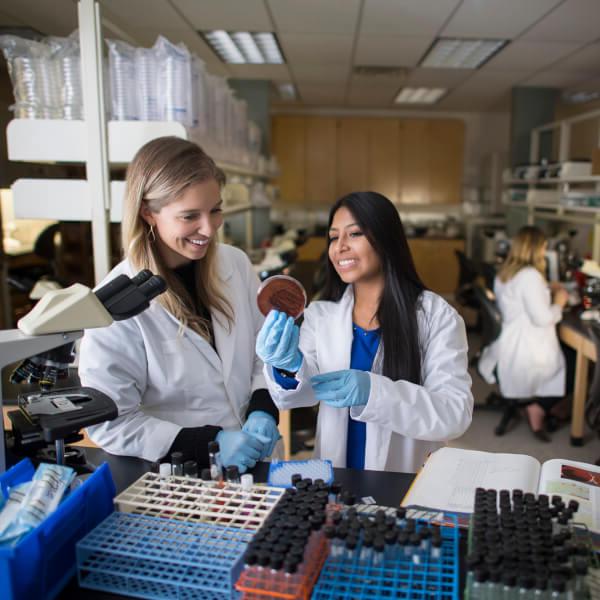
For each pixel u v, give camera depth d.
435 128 8.16
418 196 8.33
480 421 3.68
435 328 1.36
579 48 4.59
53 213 2.01
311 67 5.39
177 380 1.33
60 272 5.13
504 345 3.44
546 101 6.25
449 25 4.00
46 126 1.96
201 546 0.81
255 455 1.15
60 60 1.98
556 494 1.01
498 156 7.91
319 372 1.42
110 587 0.80
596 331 2.72
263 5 3.61
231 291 1.45
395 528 0.82
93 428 1.21
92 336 1.23
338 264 1.34
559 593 0.69
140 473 1.15
